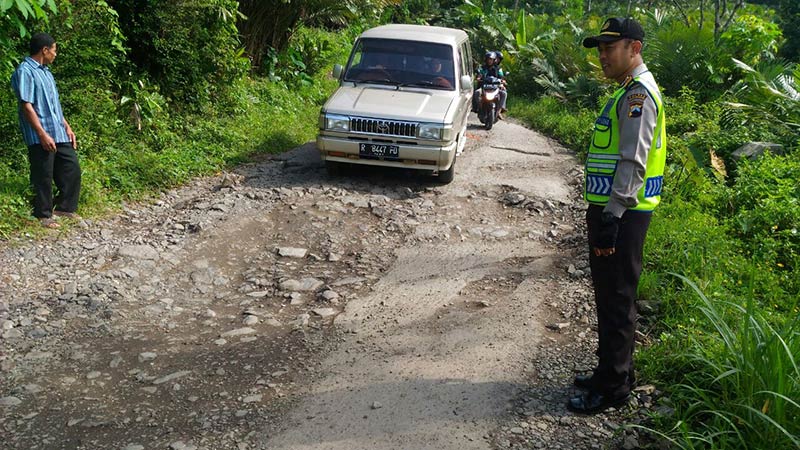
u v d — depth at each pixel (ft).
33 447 11.12
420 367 13.98
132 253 19.35
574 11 117.91
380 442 11.42
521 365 14.12
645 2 122.52
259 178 28.22
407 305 17.22
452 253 21.13
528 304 17.24
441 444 11.38
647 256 18.95
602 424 12.03
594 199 11.60
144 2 32.04
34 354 14.05
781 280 18.26
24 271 17.63
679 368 13.25
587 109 49.32
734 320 14.99
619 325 11.83
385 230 23.03
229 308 17.03
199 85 34.65
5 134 24.26
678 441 11.18
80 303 16.33
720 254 19.08
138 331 15.44
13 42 25.04
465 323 16.15
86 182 23.45
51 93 20.38
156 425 11.85
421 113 26.96
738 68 49.60
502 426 11.93
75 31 27.35
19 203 20.59
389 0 56.18
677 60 51.21
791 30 93.09
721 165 29.12
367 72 30.27
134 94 30.63
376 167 30.53
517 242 22.35
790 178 24.97
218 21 35.50
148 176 25.96
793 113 35.14
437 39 31.22
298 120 40.78
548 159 35.86
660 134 11.40
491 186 28.96
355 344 15.06
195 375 13.57
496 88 43.98
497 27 81.10
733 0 100.58
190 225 21.98
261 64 47.32
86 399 12.60
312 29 73.10
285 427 11.84
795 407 10.65
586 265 19.85
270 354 14.55
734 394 11.82
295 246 21.27
